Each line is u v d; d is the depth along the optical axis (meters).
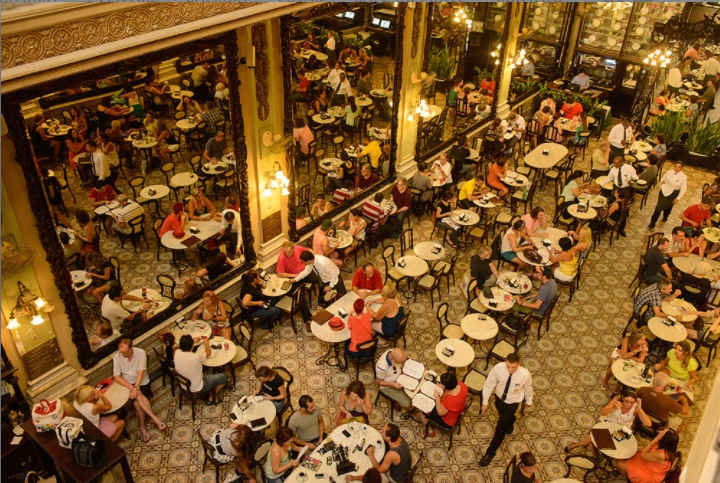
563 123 16.66
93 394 7.86
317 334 9.45
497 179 14.02
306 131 12.79
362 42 14.43
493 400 9.49
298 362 10.02
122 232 11.66
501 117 17.61
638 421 8.58
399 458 7.19
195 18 6.21
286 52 9.34
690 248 11.45
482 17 16.92
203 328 9.41
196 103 14.35
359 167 13.39
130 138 13.34
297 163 13.05
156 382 9.45
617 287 11.94
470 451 8.64
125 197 11.88
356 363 9.52
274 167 10.29
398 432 7.15
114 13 5.41
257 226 10.57
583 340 10.66
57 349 7.99
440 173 13.98
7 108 6.21
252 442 7.96
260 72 9.20
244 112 9.43
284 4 7.29
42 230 7.10
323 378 9.74
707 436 1.15
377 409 9.23
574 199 13.08
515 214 13.48
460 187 13.44
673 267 11.54
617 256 12.84
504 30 16.08
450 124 16.56
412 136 13.77
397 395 8.73
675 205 14.77
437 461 8.48
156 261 11.55
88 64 5.33
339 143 14.38
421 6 12.05
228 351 9.08
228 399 9.28
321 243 11.12
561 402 9.46
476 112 16.72
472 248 12.93
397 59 12.21
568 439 8.88
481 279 10.37
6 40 4.70
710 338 9.70
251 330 10.29
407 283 11.75
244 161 9.66
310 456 7.46
